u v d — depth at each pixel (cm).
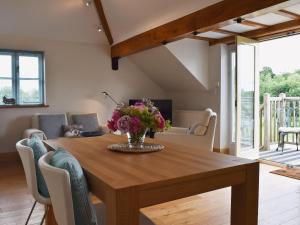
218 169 147
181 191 135
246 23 436
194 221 254
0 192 332
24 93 518
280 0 264
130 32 509
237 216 164
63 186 116
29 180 177
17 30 494
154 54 541
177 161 165
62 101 549
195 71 539
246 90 516
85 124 531
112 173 138
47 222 206
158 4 403
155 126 201
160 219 258
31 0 446
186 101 621
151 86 654
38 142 189
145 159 171
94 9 502
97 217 156
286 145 631
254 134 518
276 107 618
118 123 196
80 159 171
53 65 537
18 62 508
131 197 119
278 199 309
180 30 388
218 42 538
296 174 405
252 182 162
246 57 501
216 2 330
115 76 605
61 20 501
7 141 502
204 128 405
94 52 579
